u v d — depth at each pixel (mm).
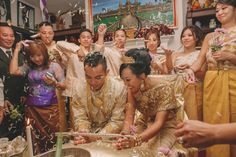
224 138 673
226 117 1865
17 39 4547
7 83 2516
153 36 2703
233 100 1860
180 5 4344
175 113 1608
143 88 1550
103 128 1651
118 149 1131
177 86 1596
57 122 2465
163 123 1532
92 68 1546
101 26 2758
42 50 2443
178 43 4312
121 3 4637
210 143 686
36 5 5414
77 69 2611
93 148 1099
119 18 4633
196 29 2611
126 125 1574
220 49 1938
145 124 1692
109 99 1629
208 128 683
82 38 2756
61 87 2477
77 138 1330
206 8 4305
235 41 1910
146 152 1157
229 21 1991
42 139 2270
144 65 1496
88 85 1673
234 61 1883
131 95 1624
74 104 1720
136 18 4523
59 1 5172
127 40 4340
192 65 2160
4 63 2635
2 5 4543
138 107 1646
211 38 2068
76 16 5387
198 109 2145
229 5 1972
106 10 4723
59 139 1060
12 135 2369
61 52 2812
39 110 2434
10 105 2363
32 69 2504
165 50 2400
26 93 2502
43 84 2453
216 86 1913
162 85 1544
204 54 2123
